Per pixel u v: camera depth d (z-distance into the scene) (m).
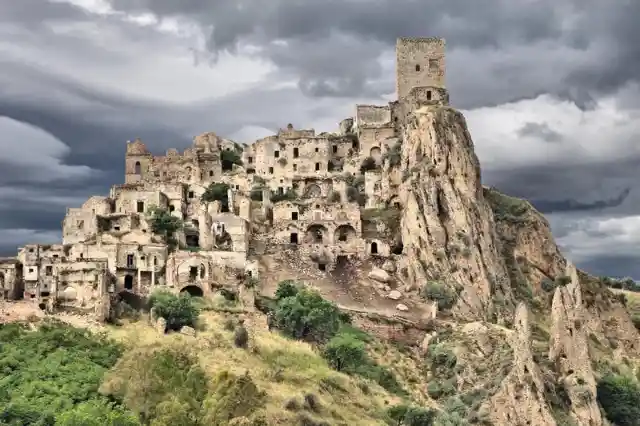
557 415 165.00
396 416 147.88
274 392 134.12
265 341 157.62
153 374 132.25
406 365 178.38
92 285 161.88
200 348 145.75
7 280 182.50
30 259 185.88
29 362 136.50
